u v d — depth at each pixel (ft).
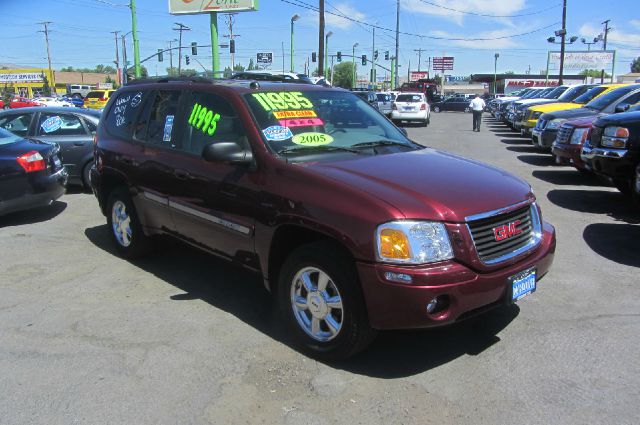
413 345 12.85
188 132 15.65
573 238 21.31
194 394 10.91
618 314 14.33
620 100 37.52
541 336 13.16
